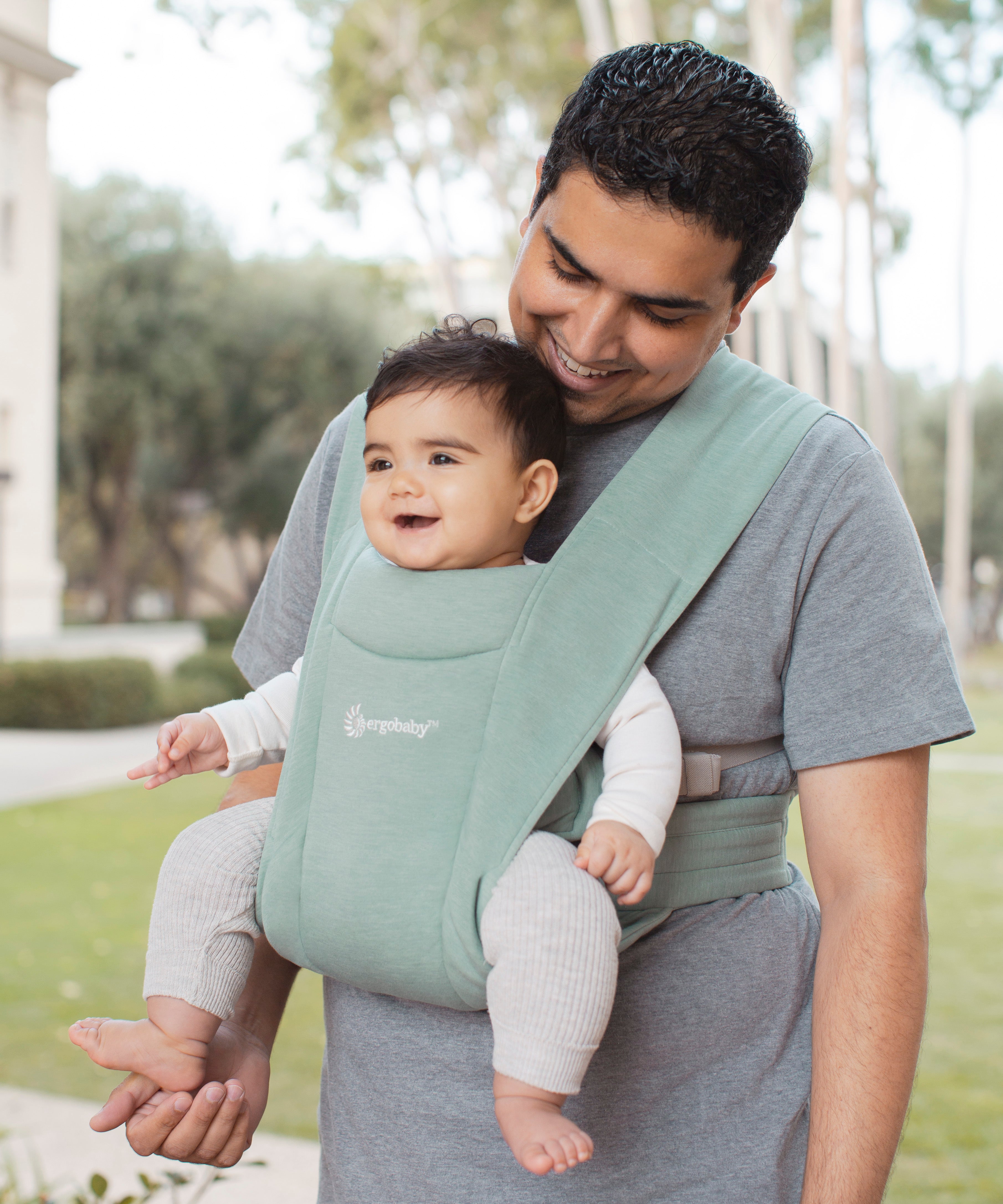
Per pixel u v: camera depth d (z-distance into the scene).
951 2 13.00
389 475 1.22
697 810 1.22
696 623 1.20
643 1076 1.17
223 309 24.73
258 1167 2.39
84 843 7.77
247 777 1.41
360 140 15.98
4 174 18.70
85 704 14.00
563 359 1.20
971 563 33.25
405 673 1.14
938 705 1.17
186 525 33.22
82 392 24.17
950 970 5.23
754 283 1.18
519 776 1.09
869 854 1.17
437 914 1.07
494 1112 1.15
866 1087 1.11
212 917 1.17
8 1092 3.77
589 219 1.07
